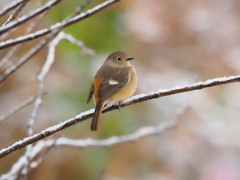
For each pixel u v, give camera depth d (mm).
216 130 13875
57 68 13188
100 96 7758
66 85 13055
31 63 12750
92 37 13828
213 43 14539
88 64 13391
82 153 12438
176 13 14492
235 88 14148
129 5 14414
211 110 14008
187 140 13805
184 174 13594
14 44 5133
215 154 13797
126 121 13070
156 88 13961
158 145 13664
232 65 14352
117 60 8758
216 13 14719
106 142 8461
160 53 14422
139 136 8805
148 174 13414
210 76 14320
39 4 6547
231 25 14664
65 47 13141
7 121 12523
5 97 12680
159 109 13625
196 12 14539
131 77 8445
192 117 13875
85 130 12641
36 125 12516
